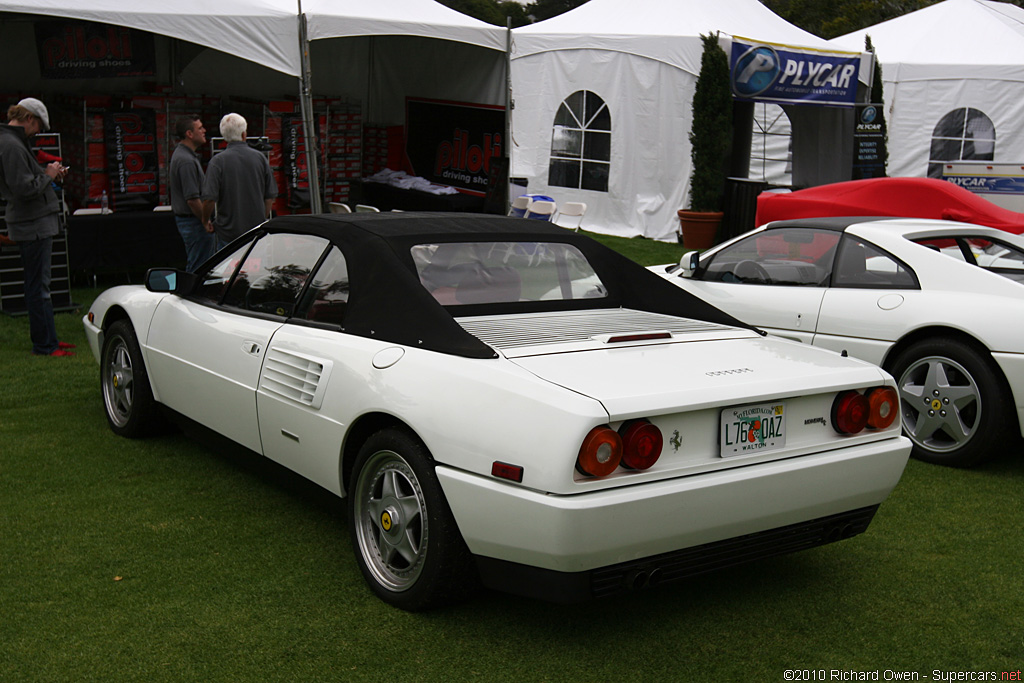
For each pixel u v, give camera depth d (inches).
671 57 553.9
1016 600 133.3
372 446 126.1
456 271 143.4
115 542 145.9
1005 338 182.7
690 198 556.7
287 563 139.6
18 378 244.1
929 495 177.8
